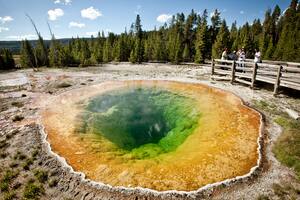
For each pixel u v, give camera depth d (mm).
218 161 6617
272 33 65250
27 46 37500
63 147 7645
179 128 9719
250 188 5527
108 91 14438
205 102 11578
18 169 6582
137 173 6258
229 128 8570
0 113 11008
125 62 39625
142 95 13930
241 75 14492
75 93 14055
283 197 5215
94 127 9461
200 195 5352
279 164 6367
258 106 10617
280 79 11883
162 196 5348
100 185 5742
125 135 9422
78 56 37812
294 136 7375
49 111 11016
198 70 23016
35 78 20766
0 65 35375
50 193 5676
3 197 5617
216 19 46875
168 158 7109
